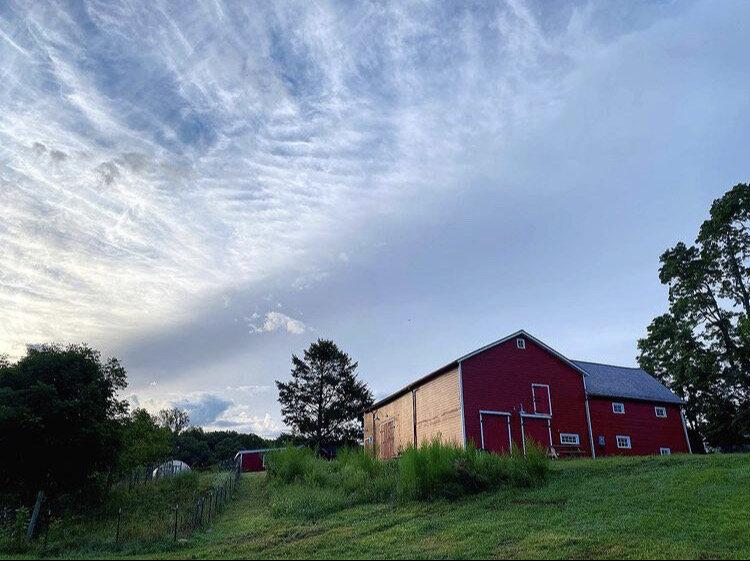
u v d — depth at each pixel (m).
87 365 27.77
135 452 36.53
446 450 23.77
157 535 17.95
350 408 75.81
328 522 19.00
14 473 25.05
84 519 24.33
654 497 18.39
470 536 15.85
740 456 23.75
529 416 35.38
